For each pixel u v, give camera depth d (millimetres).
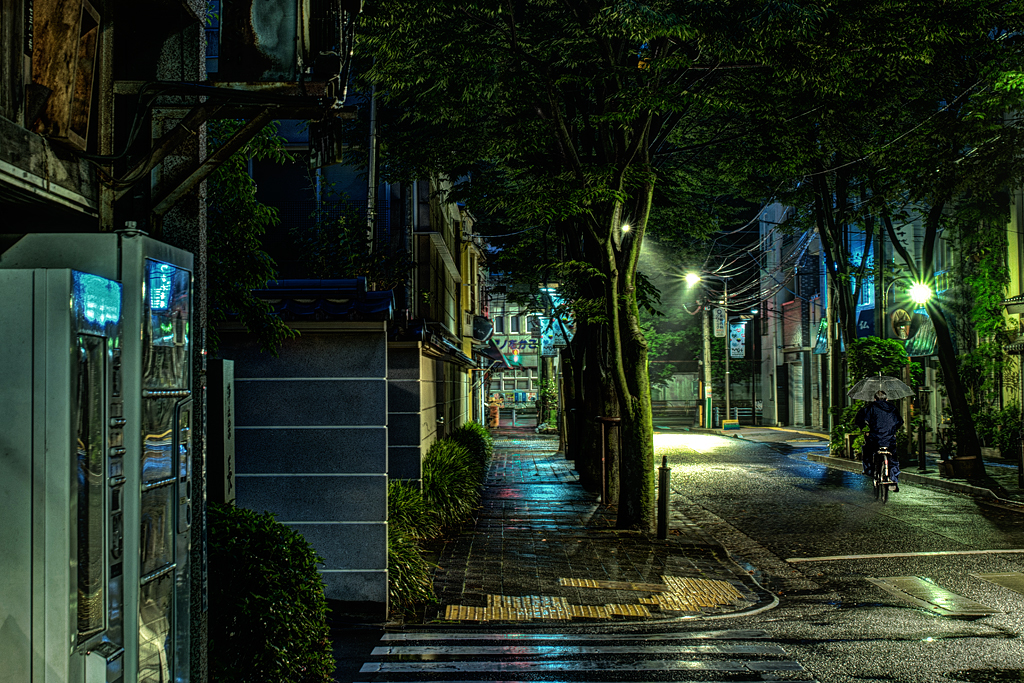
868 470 16812
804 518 15320
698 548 12375
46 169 3613
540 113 13094
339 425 8695
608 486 16547
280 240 14062
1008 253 23500
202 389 4590
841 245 24531
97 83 4438
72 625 2953
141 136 4711
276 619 5133
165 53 4762
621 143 13625
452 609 9023
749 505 17109
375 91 13680
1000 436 23328
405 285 13898
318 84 4242
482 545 12438
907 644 7500
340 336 8703
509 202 12945
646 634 8023
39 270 2953
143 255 3543
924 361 30234
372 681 6566
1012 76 15500
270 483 8680
